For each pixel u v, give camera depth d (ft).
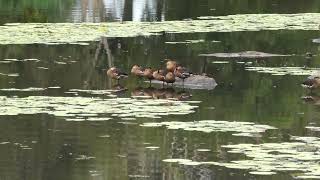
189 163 65.21
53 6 215.92
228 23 167.94
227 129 76.33
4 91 95.40
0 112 82.12
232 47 138.10
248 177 61.00
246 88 100.07
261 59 124.88
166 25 163.53
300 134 74.49
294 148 68.64
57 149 69.56
